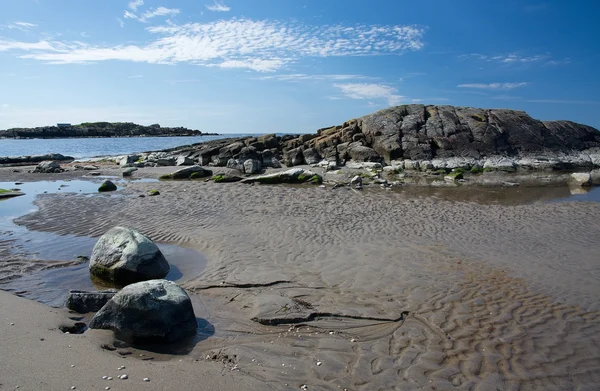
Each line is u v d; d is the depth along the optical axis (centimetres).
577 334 718
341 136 3788
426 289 906
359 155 3422
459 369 604
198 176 2955
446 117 3772
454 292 892
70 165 3862
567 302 850
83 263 1070
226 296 866
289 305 809
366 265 1052
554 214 1677
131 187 2403
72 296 780
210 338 687
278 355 632
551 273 1016
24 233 1356
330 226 1454
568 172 3216
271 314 767
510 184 2570
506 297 870
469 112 3906
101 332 678
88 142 9956
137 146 7938
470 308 816
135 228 1420
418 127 3675
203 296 867
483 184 2580
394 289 904
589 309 818
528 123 3866
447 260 1101
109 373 551
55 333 668
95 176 3097
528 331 727
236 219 1553
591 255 1159
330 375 578
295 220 1541
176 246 1233
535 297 873
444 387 557
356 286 916
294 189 2336
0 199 2002
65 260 1087
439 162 3297
